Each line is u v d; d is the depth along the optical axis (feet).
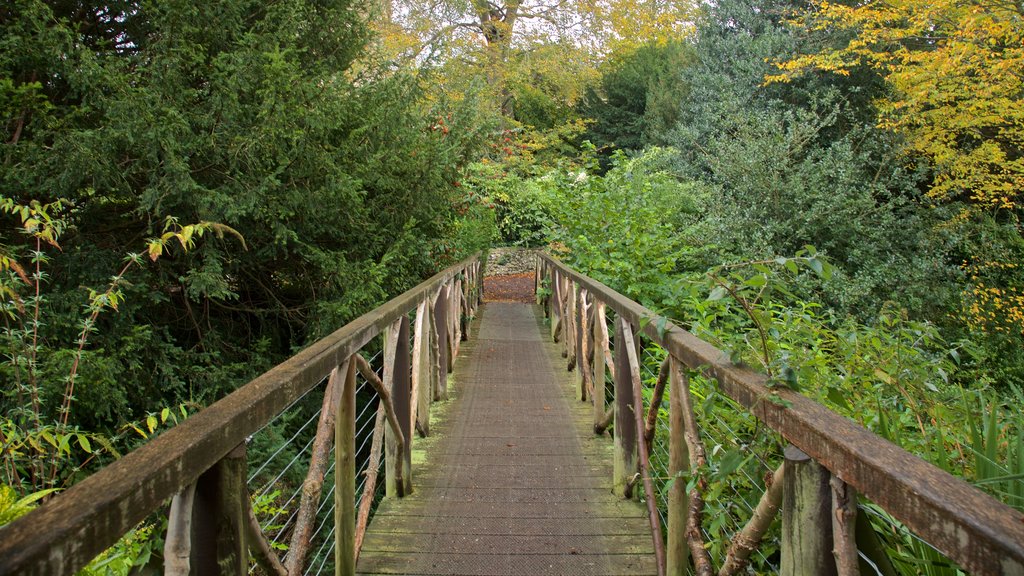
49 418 12.00
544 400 15.76
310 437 17.43
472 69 50.24
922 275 30.37
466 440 12.67
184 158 14.16
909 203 34.09
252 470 13.83
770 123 33.35
